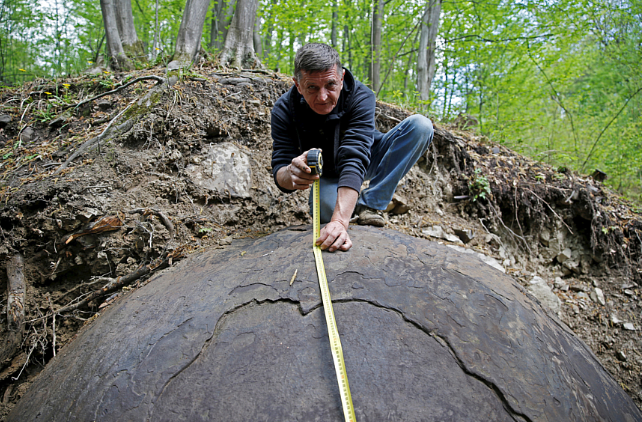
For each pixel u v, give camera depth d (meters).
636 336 3.30
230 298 1.74
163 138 3.13
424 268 1.90
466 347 1.52
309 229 2.35
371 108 2.25
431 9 6.47
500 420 1.32
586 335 3.40
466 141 4.23
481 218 3.85
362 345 1.47
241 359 1.45
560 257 3.83
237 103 3.50
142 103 3.25
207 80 3.56
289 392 1.33
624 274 3.64
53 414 1.50
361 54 7.31
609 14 6.90
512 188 3.90
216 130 3.30
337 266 1.83
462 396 1.36
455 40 6.84
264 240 2.35
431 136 2.45
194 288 1.90
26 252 2.50
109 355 1.64
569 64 6.65
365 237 2.14
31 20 7.18
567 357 1.79
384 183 2.55
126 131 3.08
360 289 1.69
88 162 2.88
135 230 2.64
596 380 1.81
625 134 5.88
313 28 7.38
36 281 2.51
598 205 3.83
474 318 1.67
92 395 1.47
